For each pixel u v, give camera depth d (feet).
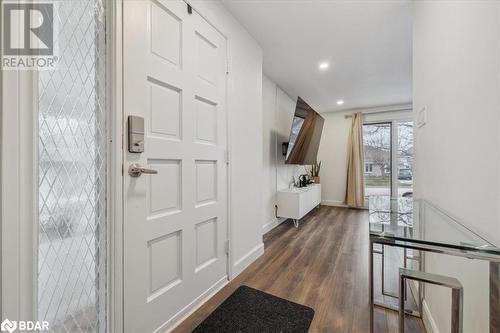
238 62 6.99
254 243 7.91
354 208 16.97
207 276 5.62
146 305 4.09
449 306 3.66
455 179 3.55
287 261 7.77
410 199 5.66
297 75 11.15
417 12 5.68
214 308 5.22
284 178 13.69
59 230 3.02
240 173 7.11
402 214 4.31
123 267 3.71
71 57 3.15
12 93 2.53
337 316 4.92
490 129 2.65
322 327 4.60
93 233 3.43
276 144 12.51
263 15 6.70
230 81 6.56
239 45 7.04
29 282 2.64
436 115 4.36
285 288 6.05
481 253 2.49
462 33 3.32
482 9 2.80
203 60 5.52
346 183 17.62
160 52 4.38
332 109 17.52
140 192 4.00
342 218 13.98
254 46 7.94
